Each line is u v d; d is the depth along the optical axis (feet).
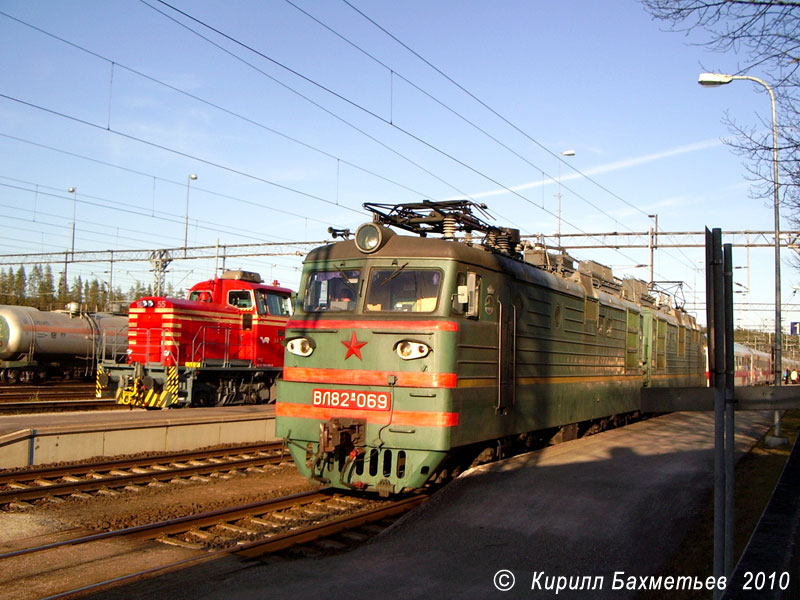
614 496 28.84
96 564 22.88
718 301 16.30
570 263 49.83
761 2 24.45
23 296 245.45
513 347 35.76
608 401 51.67
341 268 33.30
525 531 24.88
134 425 45.52
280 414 32.99
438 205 36.45
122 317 112.78
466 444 30.91
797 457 33.17
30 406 68.49
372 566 22.03
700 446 42.50
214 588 20.18
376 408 30.32
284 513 30.09
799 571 14.76
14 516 29.60
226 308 70.44
